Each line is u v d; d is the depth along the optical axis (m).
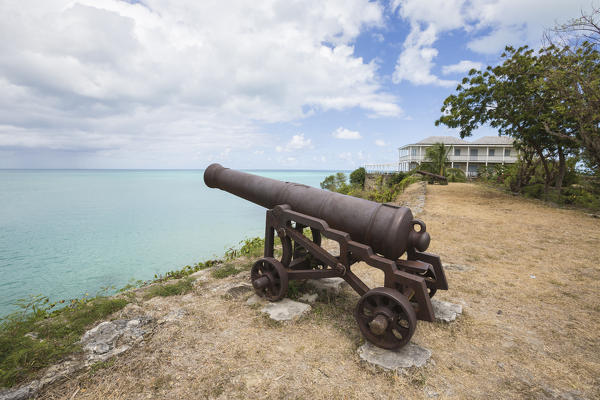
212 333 3.10
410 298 3.04
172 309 3.61
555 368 2.69
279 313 3.46
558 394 2.37
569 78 12.05
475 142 47.72
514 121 14.70
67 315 3.42
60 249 26.91
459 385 2.44
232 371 2.52
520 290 4.42
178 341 2.94
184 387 2.35
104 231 35.12
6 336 2.88
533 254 6.23
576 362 2.78
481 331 3.28
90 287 16.62
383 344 2.83
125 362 2.62
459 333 3.23
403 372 2.54
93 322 3.33
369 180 43.00
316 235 4.38
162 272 18.81
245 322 3.32
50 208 61.66
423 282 2.83
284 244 3.93
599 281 4.78
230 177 4.82
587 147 12.34
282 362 2.65
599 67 11.95
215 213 52.12
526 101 14.09
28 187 138.88
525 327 3.39
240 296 3.96
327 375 2.50
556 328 3.37
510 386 2.45
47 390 2.30
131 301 3.85
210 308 3.63
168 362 2.63
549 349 2.98
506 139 48.28
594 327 3.40
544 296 4.22
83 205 67.19
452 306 3.76
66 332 3.07
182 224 38.69
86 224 40.94
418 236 3.21
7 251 26.92
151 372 2.51
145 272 19.08
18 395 2.21
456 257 6.03
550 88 12.50
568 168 17.12
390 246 3.13
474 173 44.44
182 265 20.06
